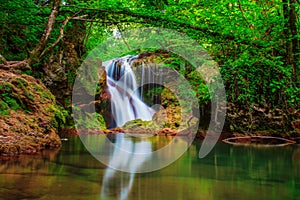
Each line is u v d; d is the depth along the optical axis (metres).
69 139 5.91
